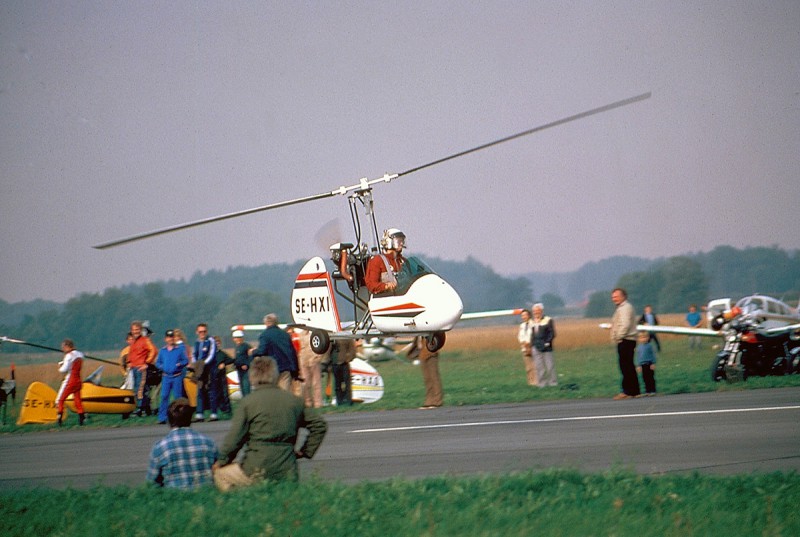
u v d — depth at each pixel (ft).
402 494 110.73
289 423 119.96
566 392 278.46
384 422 225.15
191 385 317.83
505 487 113.29
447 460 152.97
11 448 220.02
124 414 313.32
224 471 119.14
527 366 341.82
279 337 244.01
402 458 158.40
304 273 252.62
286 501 107.55
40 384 299.17
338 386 296.10
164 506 111.96
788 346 295.69
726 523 95.30
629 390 248.93
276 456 119.24
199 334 276.41
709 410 201.67
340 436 197.88
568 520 97.55
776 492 106.52
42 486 151.43
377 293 233.14
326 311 248.32
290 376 244.83
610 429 179.32
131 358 313.73
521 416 215.72
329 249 242.58
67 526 108.37
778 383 263.70
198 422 270.67
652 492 107.96
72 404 302.66
